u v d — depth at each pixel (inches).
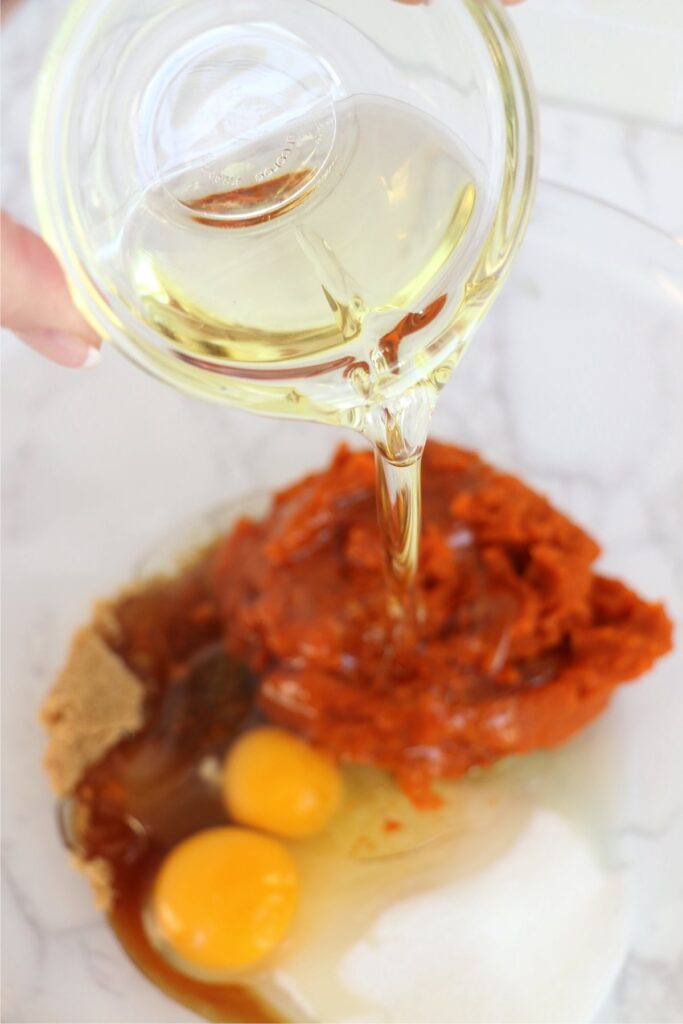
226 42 12.5
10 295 13.8
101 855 16.8
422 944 16.1
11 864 16.2
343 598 16.4
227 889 16.2
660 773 16.8
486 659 16.1
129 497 18.9
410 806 16.9
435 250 12.5
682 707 16.9
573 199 16.5
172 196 12.5
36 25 14.1
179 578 18.9
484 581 16.3
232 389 12.6
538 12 18.1
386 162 12.6
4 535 17.9
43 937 15.8
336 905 16.5
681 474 17.4
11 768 17.0
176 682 17.9
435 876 16.6
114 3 12.6
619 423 17.6
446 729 16.2
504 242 12.9
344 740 16.5
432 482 16.7
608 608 16.4
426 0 12.5
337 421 13.0
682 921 15.9
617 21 17.9
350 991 15.9
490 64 12.7
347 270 12.4
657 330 16.6
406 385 12.8
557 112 18.9
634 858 16.6
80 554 18.6
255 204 12.5
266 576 16.7
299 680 16.6
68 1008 15.2
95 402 17.8
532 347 17.6
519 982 15.9
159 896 16.3
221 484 19.4
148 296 12.6
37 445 17.7
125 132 12.5
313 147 12.5
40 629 18.1
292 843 16.8
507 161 12.9
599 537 18.4
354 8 12.6
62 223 12.7
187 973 16.2
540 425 18.3
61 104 12.6
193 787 17.2
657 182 18.7
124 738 17.6
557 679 16.2
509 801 17.0
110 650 18.3
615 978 15.8
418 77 12.6
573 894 16.4
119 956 16.1
